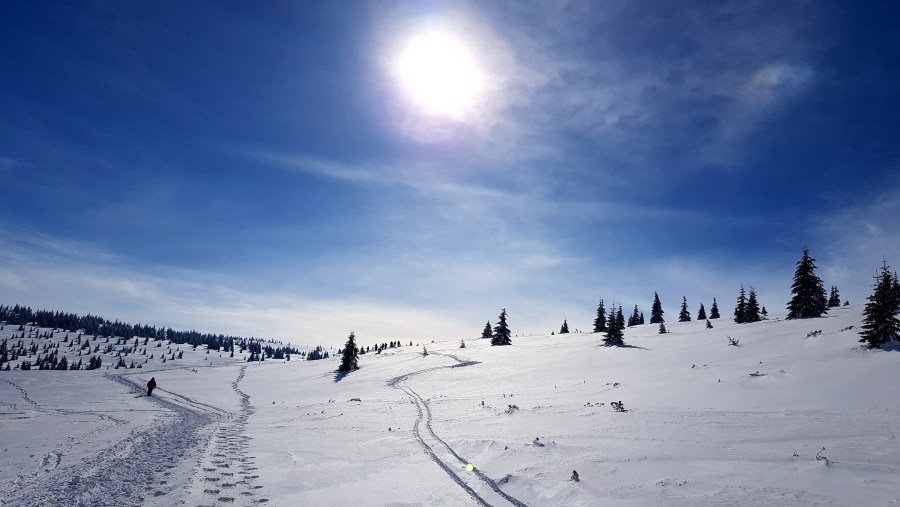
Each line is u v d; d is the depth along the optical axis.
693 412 17.81
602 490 8.64
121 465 11.70
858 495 7.71
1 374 62.44
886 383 18.86
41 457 12.95
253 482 10.45
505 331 78.75
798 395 19.39
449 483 10.08
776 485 8.43
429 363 56.97
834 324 34.44
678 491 8.39
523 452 12.48
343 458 13.45
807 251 51.88
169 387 49.88
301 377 59.16
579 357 45.38
